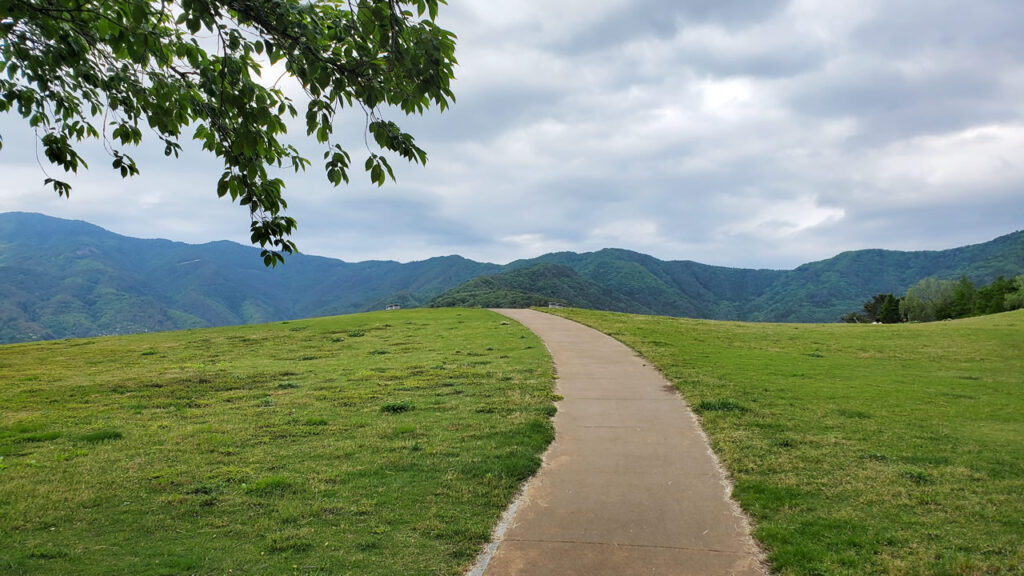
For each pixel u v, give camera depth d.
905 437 7.95
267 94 4.00
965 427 8.59
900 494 5.81
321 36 3.56
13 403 11.49
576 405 10.00
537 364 14.49
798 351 18.50
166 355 19.62
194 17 3.13
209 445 7.93
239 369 15.92
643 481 6.34
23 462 7.23
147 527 5.20
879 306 93.25
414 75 3.76
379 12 3.54
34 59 4.05
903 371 14.62
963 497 5.74
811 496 5.78
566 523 5.26
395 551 4.68
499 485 6.17
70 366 17.25
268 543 4.82
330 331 25.81
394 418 9.36
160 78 3.94
